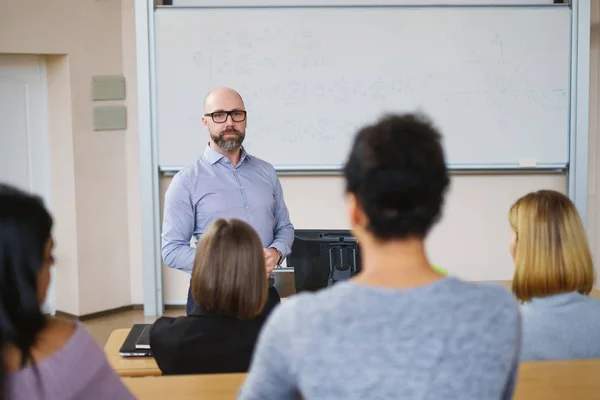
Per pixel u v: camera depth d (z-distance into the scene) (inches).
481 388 39.6
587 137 212.2
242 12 208.7
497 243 221.3
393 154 41.5
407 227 41.3
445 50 209.6
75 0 216.2
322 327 39.4
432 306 40.0
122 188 232.1
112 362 97.4
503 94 211.3
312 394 39.3
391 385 38.7
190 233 128.9
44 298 47.6
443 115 211.8
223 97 128.0
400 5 207.9
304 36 209.2
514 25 209.3
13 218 44.9
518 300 77.6
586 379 67.3
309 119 211.9
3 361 43.7
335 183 217.6
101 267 229.6
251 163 134.0
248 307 79.1
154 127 213.2
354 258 117.5
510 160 213.8
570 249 72.4
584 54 210.1
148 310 222.8
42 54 219.6
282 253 129.3
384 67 210.1
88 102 221.9
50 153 225.6
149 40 210.2
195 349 79.6
